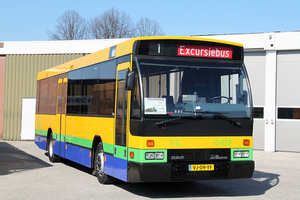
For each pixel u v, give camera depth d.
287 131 18.14
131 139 7.07
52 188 8.38
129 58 7.41
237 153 7.37
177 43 7.38
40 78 15.61
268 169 12.30
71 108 11.23
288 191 8.36
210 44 7.58
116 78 8.04
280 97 18.28
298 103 18.00
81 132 10.20
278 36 18.17
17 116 23.61
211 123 7.20
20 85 23.59
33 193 7.80
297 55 18.08
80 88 10.59
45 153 16.44
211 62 7.52
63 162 13.37
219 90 7.44
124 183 9.06
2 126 23.72
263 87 18.56
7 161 13.47
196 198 7.31
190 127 7.06
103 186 8.62
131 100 7.20
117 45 8.23
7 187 8.52
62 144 11.98
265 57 18.58
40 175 10.34
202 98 7.30
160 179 6.80
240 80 7.61
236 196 7.61
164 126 6.91
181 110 7.07
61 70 12.64
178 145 6.97
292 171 11.86
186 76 7.30
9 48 23.59
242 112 7.45
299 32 17.84
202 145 7.12
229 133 7.32
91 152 9.38
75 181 9.34
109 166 8.19
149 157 6.80
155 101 6.96
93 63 9.69
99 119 8.91
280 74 18.31
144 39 7.24
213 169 7.11
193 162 7.04
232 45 7.71
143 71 7.05
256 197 7.55
